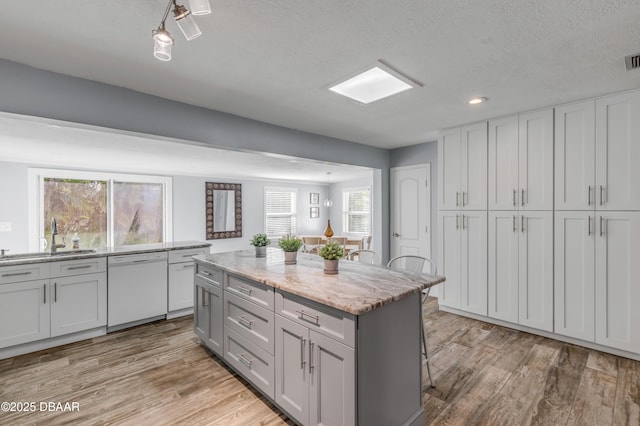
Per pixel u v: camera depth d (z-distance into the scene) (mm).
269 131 3398
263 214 7891
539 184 3010
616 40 1764
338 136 4055
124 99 2432
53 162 4820
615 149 2592
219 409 1970
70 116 2199
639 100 2477
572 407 1959
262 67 2107
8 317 2641
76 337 3002
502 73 2201
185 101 2730
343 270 2303
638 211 2494
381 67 2084
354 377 1432
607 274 2648
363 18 1560
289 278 2014
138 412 1937
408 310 1802
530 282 3088
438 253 3812
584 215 2758
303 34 1709
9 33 1681
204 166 5508
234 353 2322
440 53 1917
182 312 3748
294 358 1771
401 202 4816
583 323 2781
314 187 8930
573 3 1436
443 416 1894
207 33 1696
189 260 3771
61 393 2145
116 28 1648
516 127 3145
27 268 2721
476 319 3545
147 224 6016
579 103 2766
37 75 2084
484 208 3398
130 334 3182
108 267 3174
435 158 4383
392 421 1662
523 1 1422
